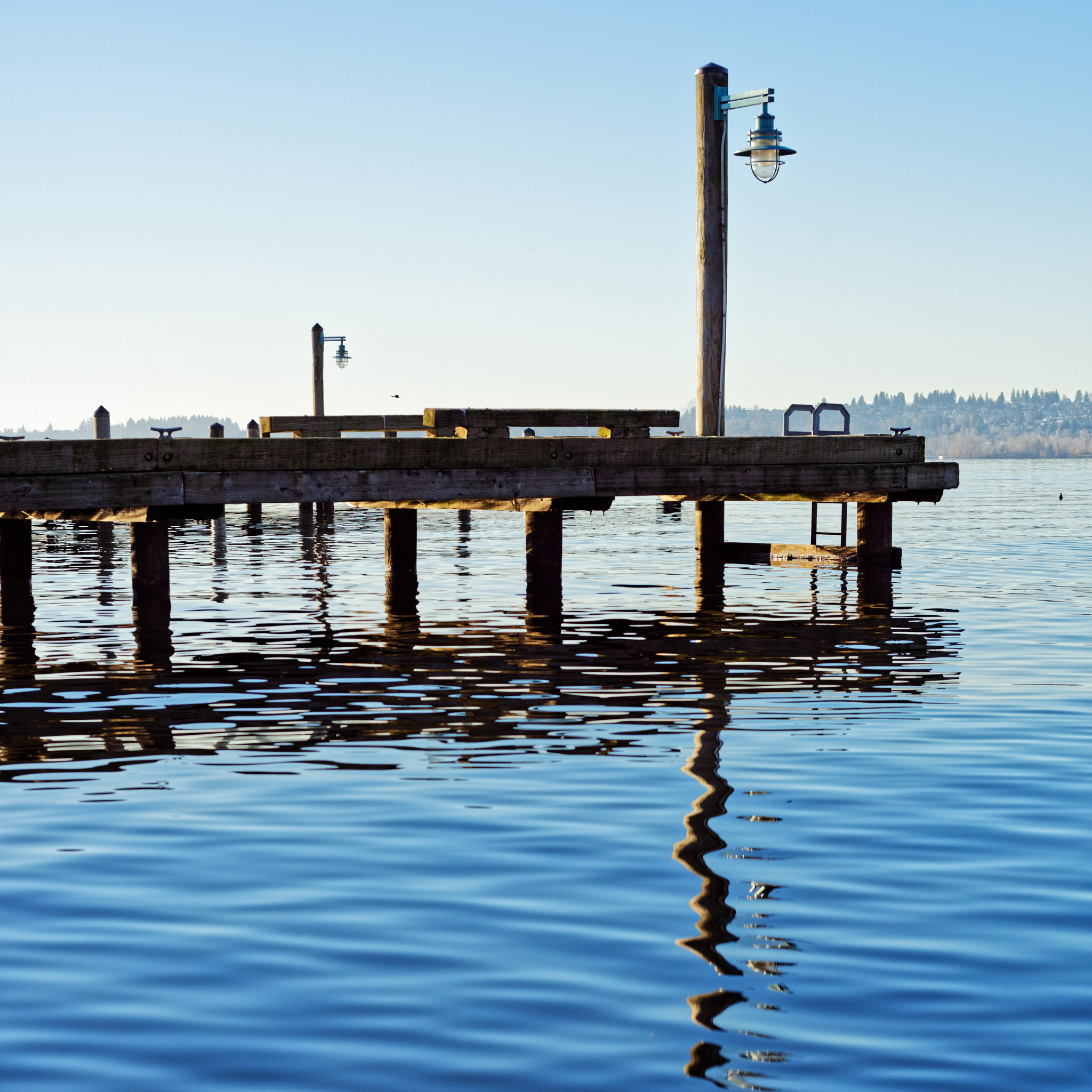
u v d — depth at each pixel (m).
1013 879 5.68
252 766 7.81
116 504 12.93
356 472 14.23
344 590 18.22
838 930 5.09
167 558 14.68
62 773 7.68
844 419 22.94
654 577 19.80
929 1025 4.26
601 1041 4.17
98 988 4.57
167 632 13.84
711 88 19.08
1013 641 13.05
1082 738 8.49
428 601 16.70
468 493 14.91
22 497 12.50
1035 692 10.23
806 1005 4.41
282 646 12.84
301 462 13.93
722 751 8.15
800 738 8.52
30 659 12.05
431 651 12.49
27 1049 4.13
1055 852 6.07
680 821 6.60
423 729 8.90
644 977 4.64
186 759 8.01
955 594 17.53
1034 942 4.96
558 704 9.77
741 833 6.38
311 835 6.38
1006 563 22.81
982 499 58.12
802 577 19.62
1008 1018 4.31
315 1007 4.42
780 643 12.95
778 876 5.73
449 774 7.60
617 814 6.72
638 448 16.06
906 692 10.25
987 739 8.48
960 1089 3.85
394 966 4.75
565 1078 3.92
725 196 19.23
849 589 18.12
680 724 9.04
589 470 15.71
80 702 9.93
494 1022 4.30
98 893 5.54
